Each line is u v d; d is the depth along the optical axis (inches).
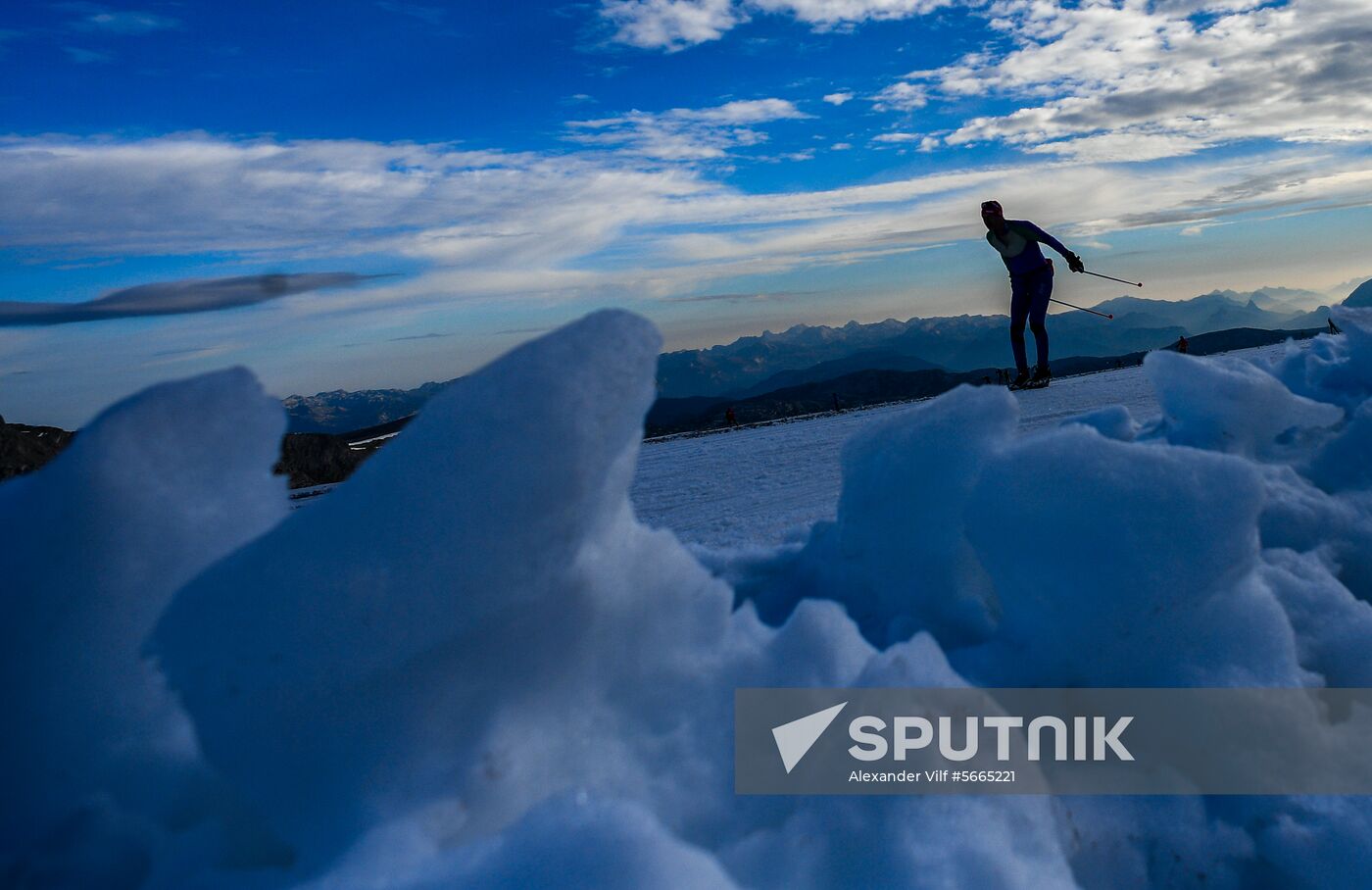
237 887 38.9
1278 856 57.2
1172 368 101.9
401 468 43.3
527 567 43.7
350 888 35.0
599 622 49.1
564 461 43.6
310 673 40.6
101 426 45.2
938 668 56.4
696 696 51.4
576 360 46.0
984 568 71.4
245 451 48.9
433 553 42.0
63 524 43.6
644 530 55.2
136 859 42.8
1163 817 57.2
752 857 44.0
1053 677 64.0
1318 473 99.0
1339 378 116.8
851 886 43.6
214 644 39.9
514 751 44.0
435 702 42.9
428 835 39.4
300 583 40.7
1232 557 61.7
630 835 34.9
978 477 70.8
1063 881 46.6
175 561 46.2
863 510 79.7
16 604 43.1
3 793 43.0
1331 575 81.5
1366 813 58.2
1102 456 65.4
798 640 56.7
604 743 47.2
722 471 274.5
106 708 45.1
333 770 40.9
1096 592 61.8
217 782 45.1
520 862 34.6
